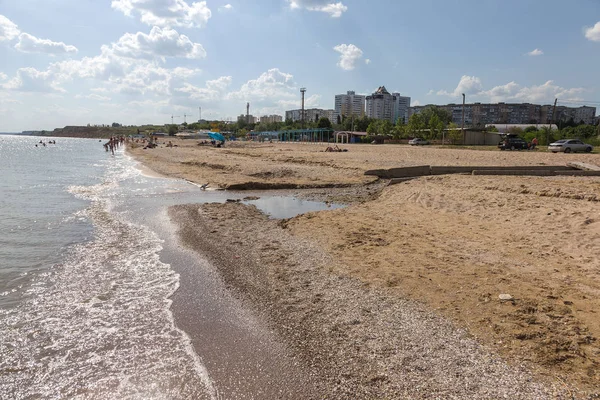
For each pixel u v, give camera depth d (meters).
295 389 4.28
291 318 5.89
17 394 4.27
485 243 9.31
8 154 65.38
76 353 5.06
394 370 4.52
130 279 7.61
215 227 11.77
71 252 9.38
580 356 4.64
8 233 11.18
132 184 23.55
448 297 6.36
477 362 4.61
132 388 4.34
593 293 6.34
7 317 6.03
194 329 5.64
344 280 7.23
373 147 58.28
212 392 4.26
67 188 21.69
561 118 159.38
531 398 3.98
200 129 188.25
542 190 14.51
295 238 10.29
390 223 11.65
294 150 52.94
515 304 6.00
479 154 37.59
